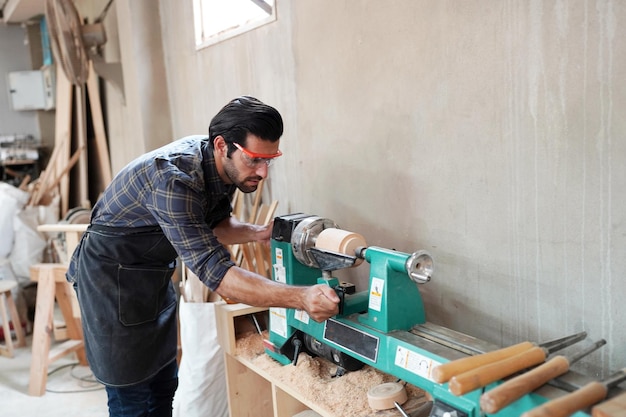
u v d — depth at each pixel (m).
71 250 3.20
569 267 1.33
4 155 5.76
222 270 1.45
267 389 2.08
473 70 1.48
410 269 1.29
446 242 1.65
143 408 1.93
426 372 1.21
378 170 1.87
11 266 4.34
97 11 4.63
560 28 1.26
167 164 1.53
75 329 3.52
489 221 1.50
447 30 1.53
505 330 1.51
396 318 1.37
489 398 0.86
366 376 1.58
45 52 6.00
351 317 1.51
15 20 6.07
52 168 5.24
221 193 1.71
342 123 2.00
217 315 1.98
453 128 1.56
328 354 1.63
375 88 1.82
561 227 1.33
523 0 1.33
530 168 1.37
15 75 5.98
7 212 4.37
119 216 1.72
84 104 5.16
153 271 1.82
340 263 1.48
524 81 1.35
